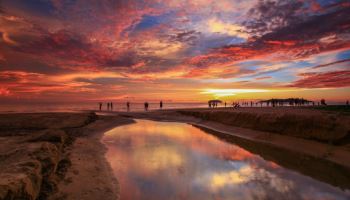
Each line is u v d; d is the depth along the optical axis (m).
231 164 11.96
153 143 17.11
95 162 11.30
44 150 9.77
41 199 6.78
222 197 7.94
